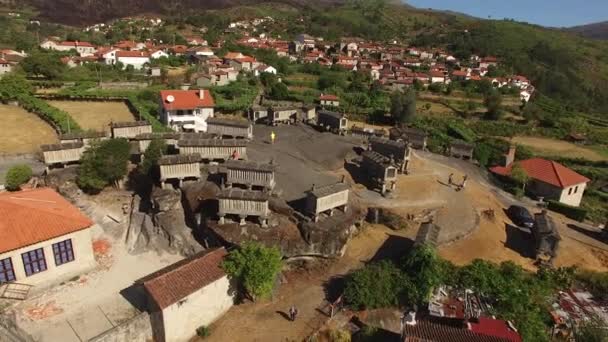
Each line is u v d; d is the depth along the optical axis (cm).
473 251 3950
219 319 3031
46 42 15525
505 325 2723
